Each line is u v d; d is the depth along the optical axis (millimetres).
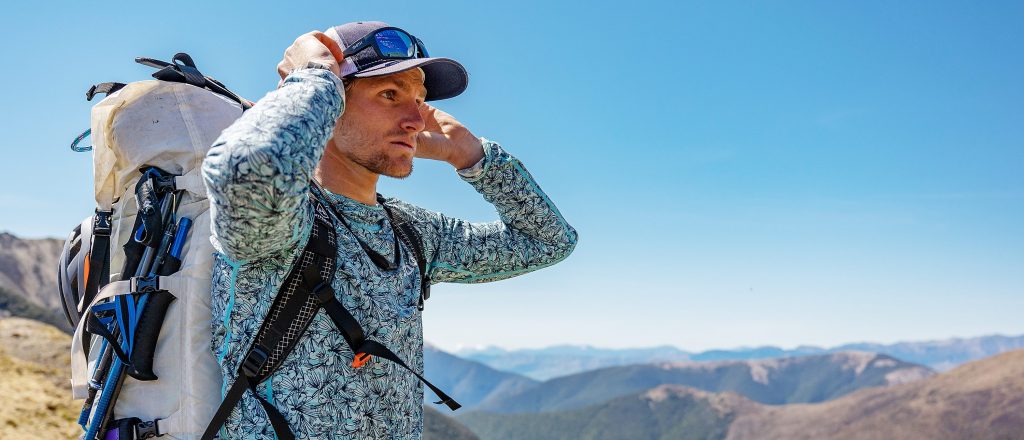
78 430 9938
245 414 2010
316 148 1927
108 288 2031
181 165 2174
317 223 2164
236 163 1771
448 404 2398
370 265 2264
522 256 3072
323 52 2209
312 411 2051
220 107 2312
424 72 2859
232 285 2035
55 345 14367
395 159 2418
